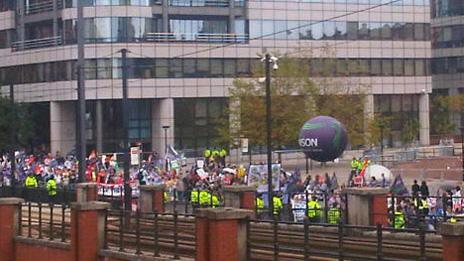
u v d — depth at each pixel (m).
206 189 38.25
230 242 20.48
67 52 87.62
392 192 30.41
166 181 45.69
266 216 33.41
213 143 83.06
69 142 90.38
